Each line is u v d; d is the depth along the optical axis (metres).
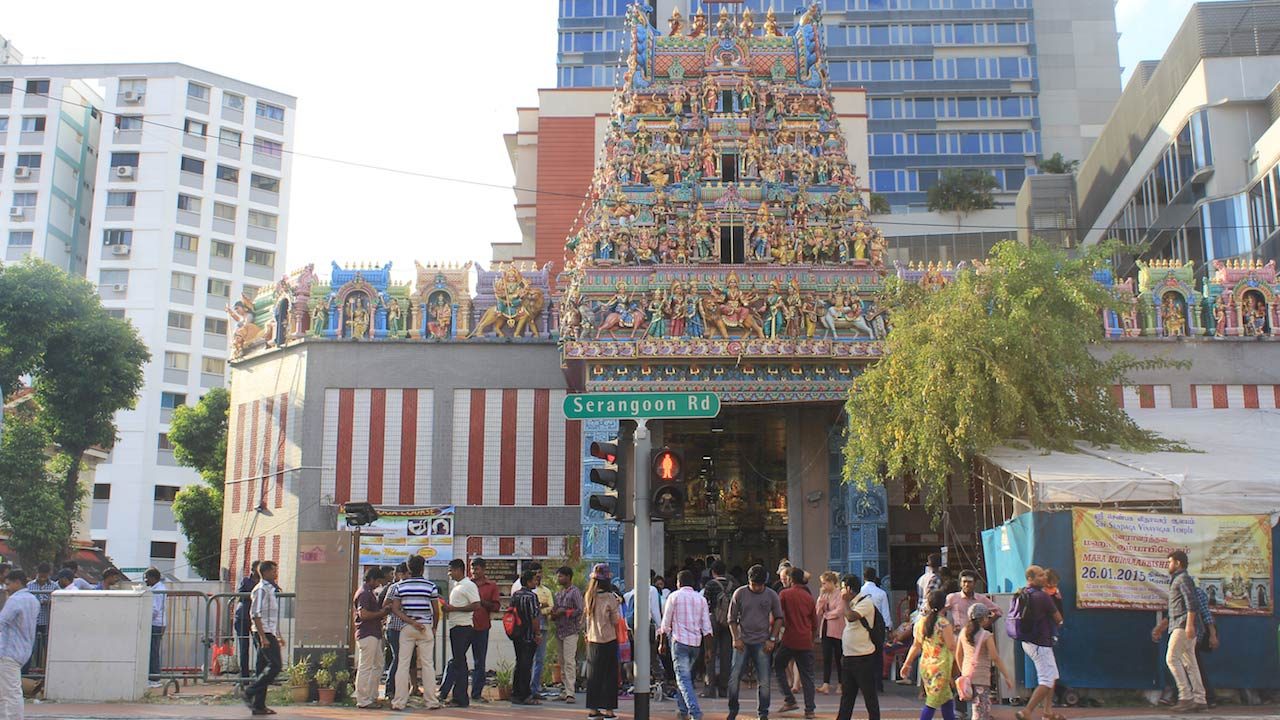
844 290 28.80
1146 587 18.94
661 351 27.81
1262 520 19.08
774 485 33.72
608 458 15.18
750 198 30.33
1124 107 63.72
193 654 23.88
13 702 14.84
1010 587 20.55
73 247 75.12
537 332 33.66
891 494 31.83
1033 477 21.25
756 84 31.94
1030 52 100.69
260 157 78.75
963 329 24.09
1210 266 49.69
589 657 17.50
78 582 21.64
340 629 19.84
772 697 21.17
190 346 73.81
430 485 32.72
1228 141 50.84
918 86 100.12
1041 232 72.38
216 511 48.59
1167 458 23.00
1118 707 18.44
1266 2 51.88
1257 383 32.56
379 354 33.47
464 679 18.97
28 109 74.06
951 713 14.71
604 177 31.23
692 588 17.44
